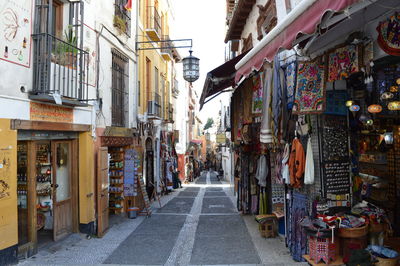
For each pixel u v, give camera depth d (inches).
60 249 267.7
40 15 249.1
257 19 403.5
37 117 240.7
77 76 291.0
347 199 215.6
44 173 278.1
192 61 378.3
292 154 226.2
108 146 393.4
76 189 307.3
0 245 205.3
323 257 200.4
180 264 234.4
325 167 212.5
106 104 367.9
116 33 401.1
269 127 256.8
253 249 265.4
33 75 238.4
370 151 241.0
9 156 213.5
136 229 349.4
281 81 243.1
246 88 335.9
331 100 214.4
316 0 127.3
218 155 1743.4
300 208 231.3
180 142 1137.4
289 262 229.9
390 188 239.1
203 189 826.8
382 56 162.2
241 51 571.2
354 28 176.4
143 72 543.2
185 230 342.6
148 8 581.0
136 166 420.5
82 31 287.9
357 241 195.0
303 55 204.5
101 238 309.1
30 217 241.8
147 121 564.7
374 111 176.7
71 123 284.5
